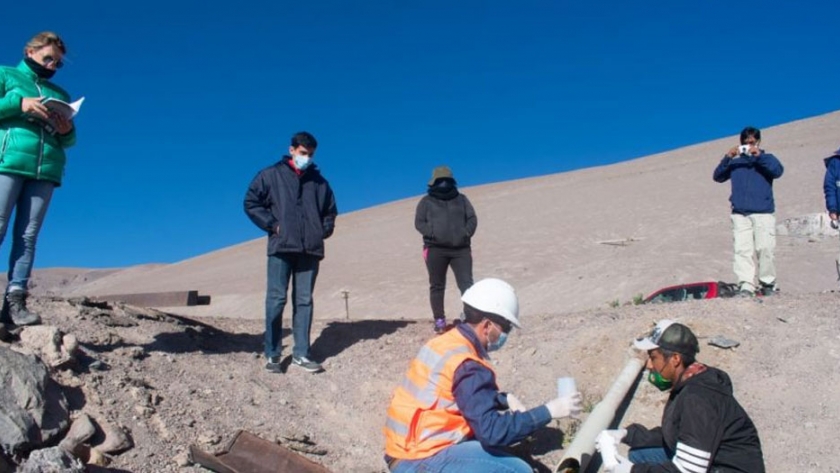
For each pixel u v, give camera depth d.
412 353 7.78
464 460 4.23
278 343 7.34
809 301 7.92
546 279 29.06
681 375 4.53
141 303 9.76
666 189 46.00
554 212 46.16
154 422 5.77
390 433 4.44
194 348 7.55
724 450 4.25
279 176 7.38
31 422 4.98
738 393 6.54
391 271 36.62
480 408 4.19
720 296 9.88
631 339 7.34
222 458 5.57
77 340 6.53
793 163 45.47
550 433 6.25
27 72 6.09
